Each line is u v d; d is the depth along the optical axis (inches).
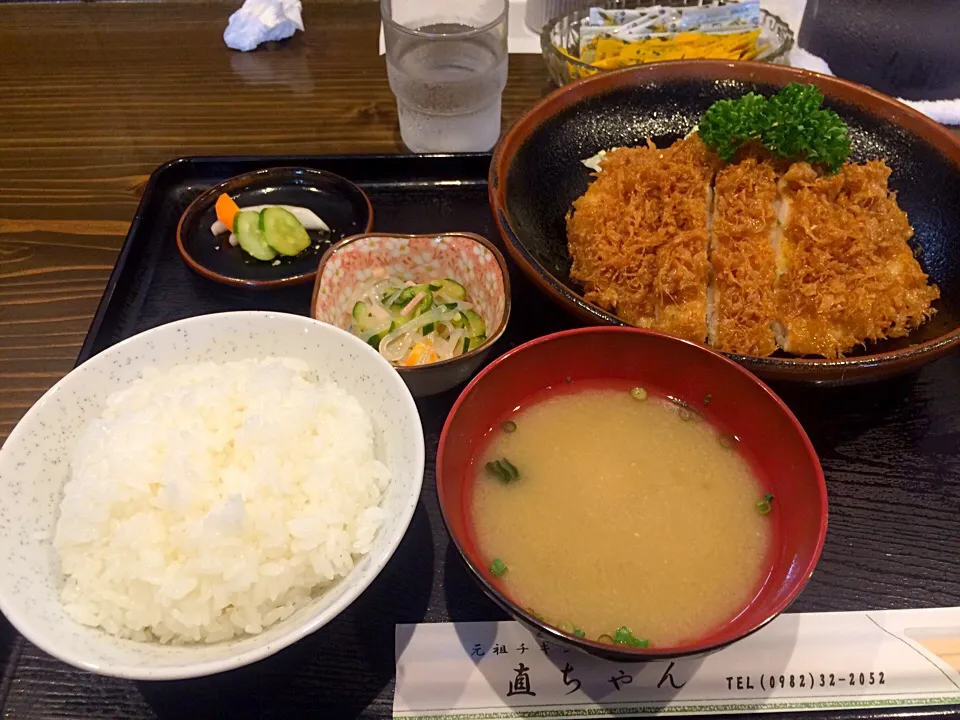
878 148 16.7
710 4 22.5
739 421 12.3
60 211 18.5
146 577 10.2
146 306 16.0
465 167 18.3
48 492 11.2
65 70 22.7
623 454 12.4
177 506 10.5
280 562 10.5
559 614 10.8
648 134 18.0
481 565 10.6
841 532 12.6
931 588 12.0
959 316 14.5
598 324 13.3
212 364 12.5
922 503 13.0
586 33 21.0
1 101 21.7
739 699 11.0
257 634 10.2
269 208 17.1
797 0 23.5
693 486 12.0
